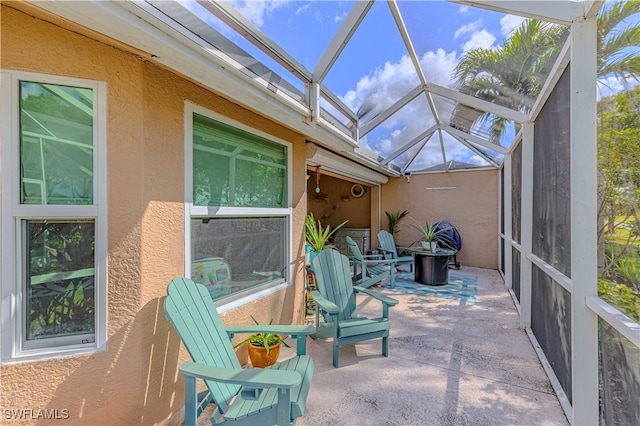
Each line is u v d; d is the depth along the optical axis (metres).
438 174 7.46
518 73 2.57
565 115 1.97
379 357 2.66
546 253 2.55
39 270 1.36
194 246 2.00
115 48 1.49
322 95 2.85
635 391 1.21
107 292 1.49
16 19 1.28
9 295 1.29
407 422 1.82
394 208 7.94
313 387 2.18
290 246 3.08
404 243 7.77
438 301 4.39
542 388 2.17
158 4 1.24
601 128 1.56
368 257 6.07
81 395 1.42
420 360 2.60
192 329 1.65
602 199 1.56
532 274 3.19
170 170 1.78
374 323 2.60
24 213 1.32
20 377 1.30
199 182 2.04
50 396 1.36
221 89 1.82
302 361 1.87
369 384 2.22
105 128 1.47
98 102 1.46
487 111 3.43
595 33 1.58
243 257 2.49
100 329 1.47
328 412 1.91
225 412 1.52
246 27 1.79
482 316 3.73
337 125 3.42
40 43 1.32
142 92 1.59
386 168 6.42
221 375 1.38
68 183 1.42
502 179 6.43
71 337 1.43
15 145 1.30
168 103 1.76
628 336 1.18
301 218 3.30
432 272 5.37
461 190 7.22
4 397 1.28
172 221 1.80
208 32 1.50
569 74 1.90
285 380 1.35
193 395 1.43
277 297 2.85
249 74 1.80
